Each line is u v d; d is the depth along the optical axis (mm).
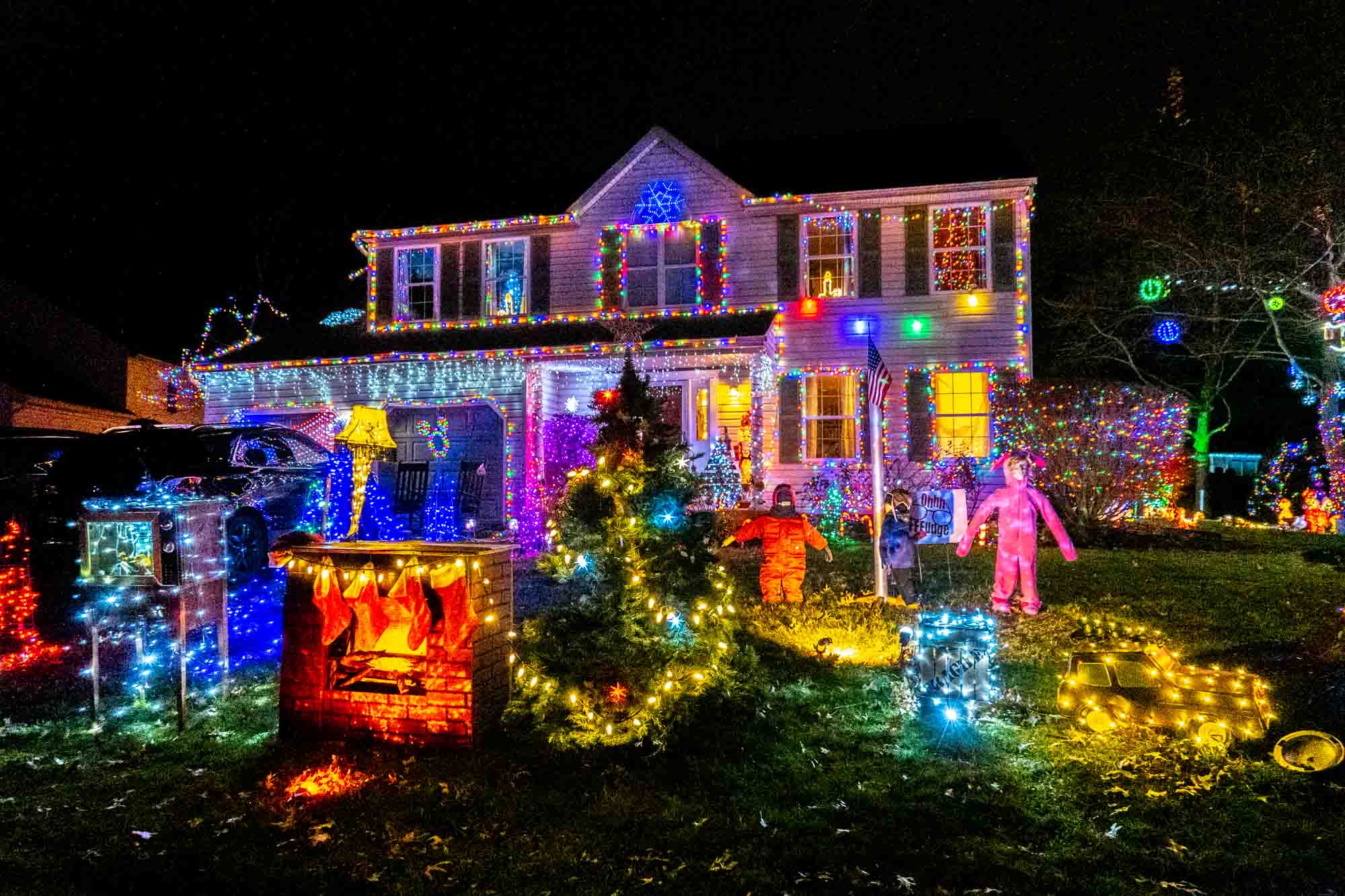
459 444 18953
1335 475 17734
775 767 4910
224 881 3707
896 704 5906
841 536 15656
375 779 4730
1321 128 17516
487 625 5316
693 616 5578
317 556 5312
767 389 18000
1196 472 24703
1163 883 3623
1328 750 4625
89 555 5879
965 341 17422
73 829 4250
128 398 31391
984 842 4000
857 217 18000
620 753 5117
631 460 5555
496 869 3807
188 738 5527
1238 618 8383
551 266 19359
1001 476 16266
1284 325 21906
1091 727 5359
